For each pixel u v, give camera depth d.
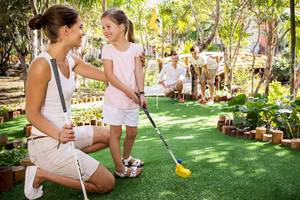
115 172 3.16
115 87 3.06
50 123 2.41
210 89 7.92
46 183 3.10
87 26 15.04
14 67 21.97
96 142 3.05
